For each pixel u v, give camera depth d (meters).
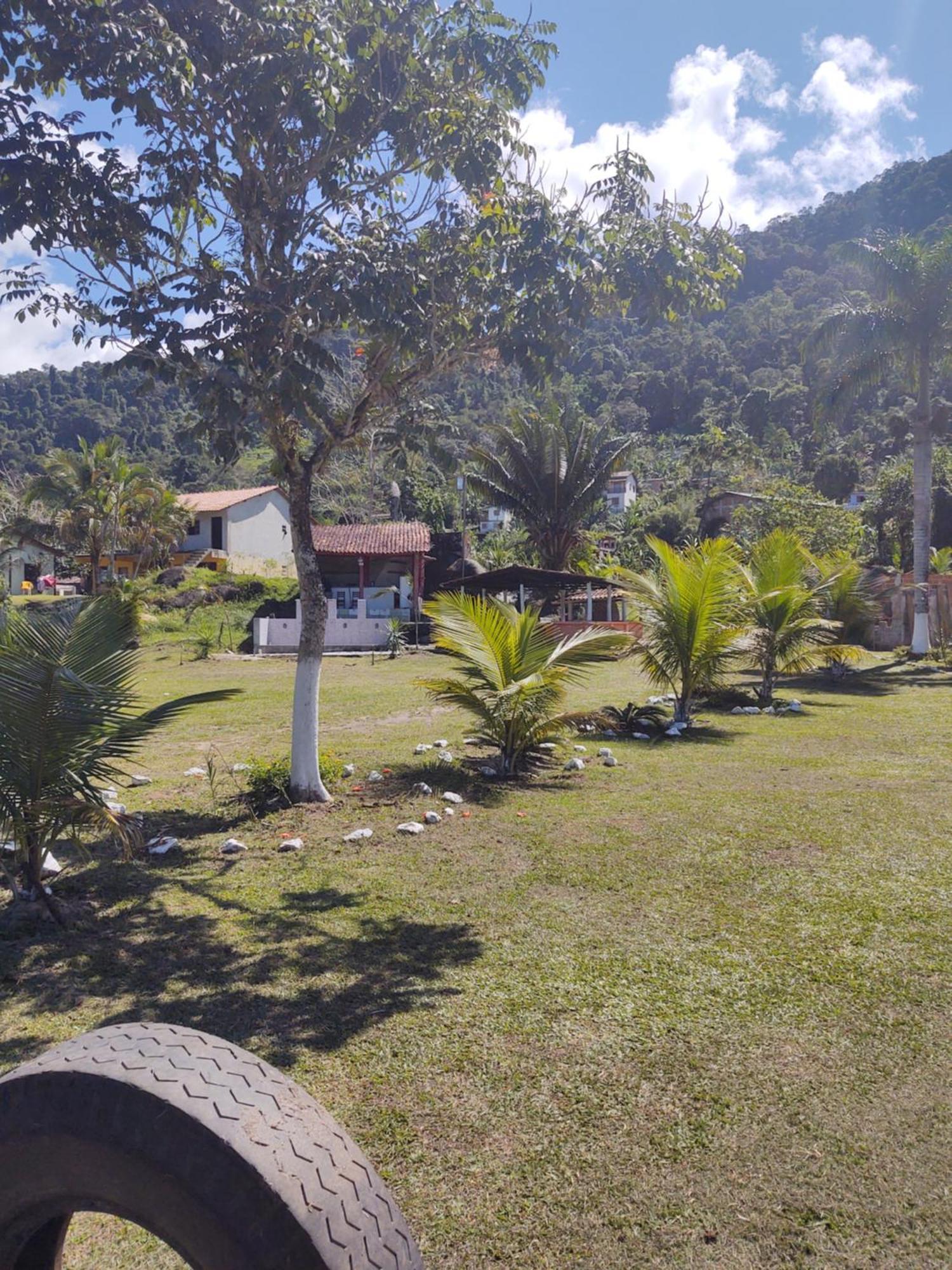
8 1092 1.95
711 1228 2.58
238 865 6.14
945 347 23.25
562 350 6.97
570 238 6.57
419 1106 3.19
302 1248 1.68
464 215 7.03
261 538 45.16
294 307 5.89
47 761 4.96
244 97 6.01
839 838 6.66
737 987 4.16
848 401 24.41
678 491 63.66
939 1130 3.02
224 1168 1.72
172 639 31.50
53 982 4.27
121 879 5.84
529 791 8.29
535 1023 3.82
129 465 40.59
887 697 16.00
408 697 15.95
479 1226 2.59
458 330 7.21
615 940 4.75
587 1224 2.60
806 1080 3.34
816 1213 2.64
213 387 5.64
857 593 19.45
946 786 8.43
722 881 5.69
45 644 5.12
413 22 6.52
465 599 9.22
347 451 8.46
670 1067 3.45
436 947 4.68
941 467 42.97
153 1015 3.92
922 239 23.42
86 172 5.71
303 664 7.79
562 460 33.53
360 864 6.12
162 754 10.49
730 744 11.05
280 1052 3.57
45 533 40.34
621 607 32.22
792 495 37.72
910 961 4.41
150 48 5.39
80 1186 1.85
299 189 6.82
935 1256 2.46
